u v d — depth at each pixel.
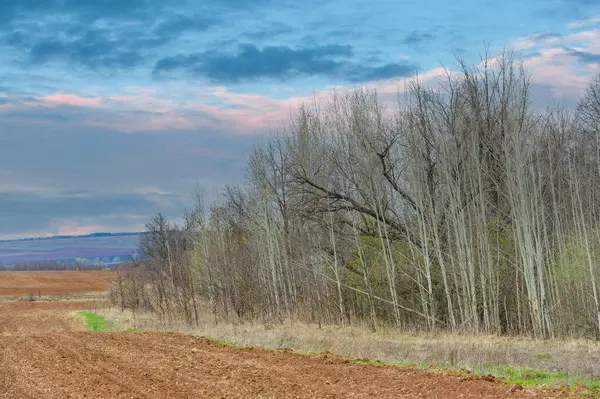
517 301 35.81
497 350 21.47
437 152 38.91
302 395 14.71
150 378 18.38
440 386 14.95
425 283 39.88
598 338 28.83
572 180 38.81
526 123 38.91
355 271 41.41
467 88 40.19
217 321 43.56
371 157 39.53
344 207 40.09
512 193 36.41
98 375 19.55
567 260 33.47
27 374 20.44
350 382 16.25
